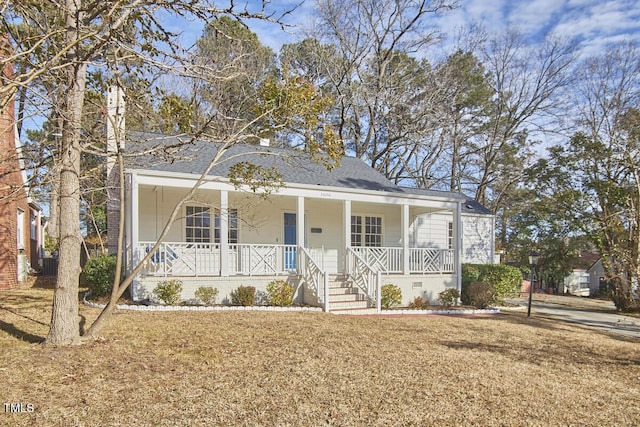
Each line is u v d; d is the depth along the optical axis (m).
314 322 10.46
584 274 32.47
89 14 6.66
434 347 8.70
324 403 5.39
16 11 5.64
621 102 20.70
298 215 13.61
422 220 19.14
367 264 13.54
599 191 19.27
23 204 16.31
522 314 15.45
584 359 8.72
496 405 5.70
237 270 13.70
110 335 7.79
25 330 7.75
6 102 4.86
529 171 22.42
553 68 29.53
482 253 21.91
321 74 27.06
